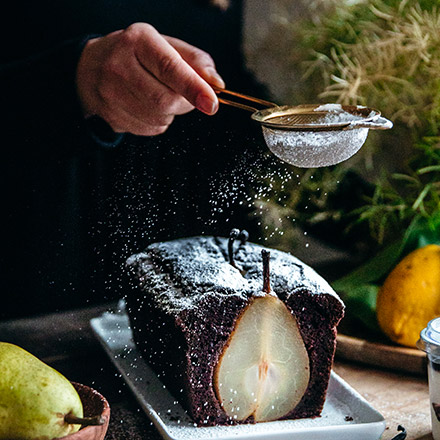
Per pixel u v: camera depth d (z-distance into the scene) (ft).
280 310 2.68
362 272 3.27
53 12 3.79
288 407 2.73
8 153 3.37
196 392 2.68
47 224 3.76
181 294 2.73
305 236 3.90
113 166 3.66
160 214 3.66
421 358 2.94
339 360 3.07
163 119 2.99
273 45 3.94
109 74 2.94
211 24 3.99
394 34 3.47
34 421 2.34
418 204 3.29
